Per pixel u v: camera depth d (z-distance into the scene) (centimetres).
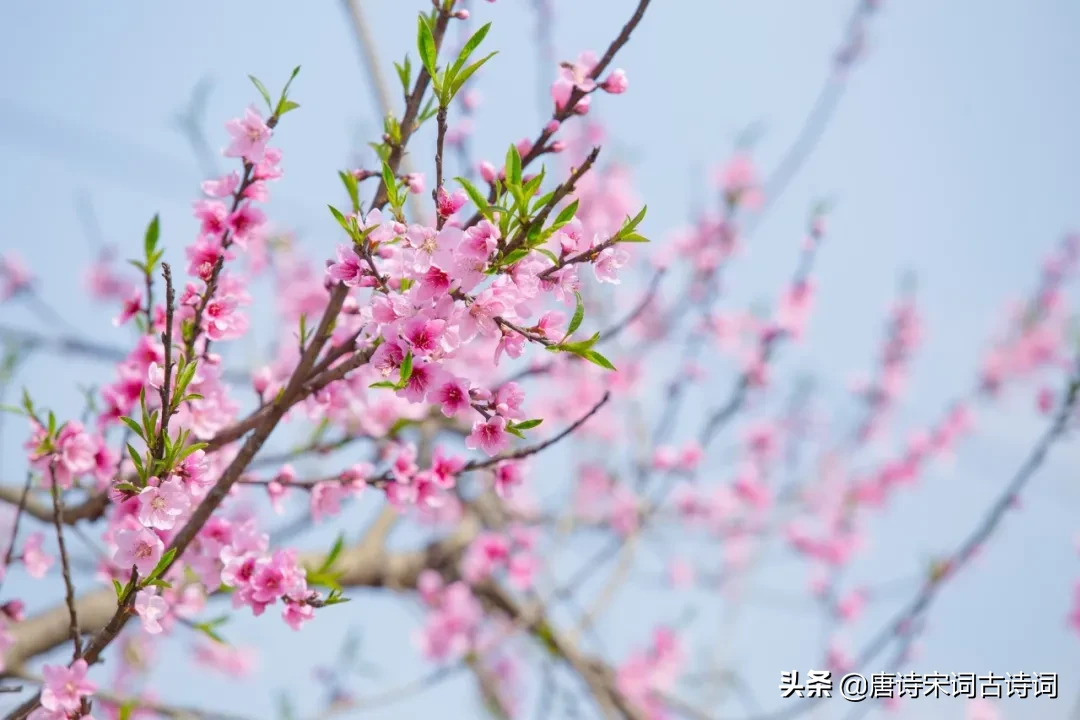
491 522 748
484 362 622
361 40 453
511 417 249
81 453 303
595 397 787
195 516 274
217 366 294
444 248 223
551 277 237
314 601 264
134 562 249
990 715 608
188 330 283
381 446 352
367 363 272
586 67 270
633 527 736
